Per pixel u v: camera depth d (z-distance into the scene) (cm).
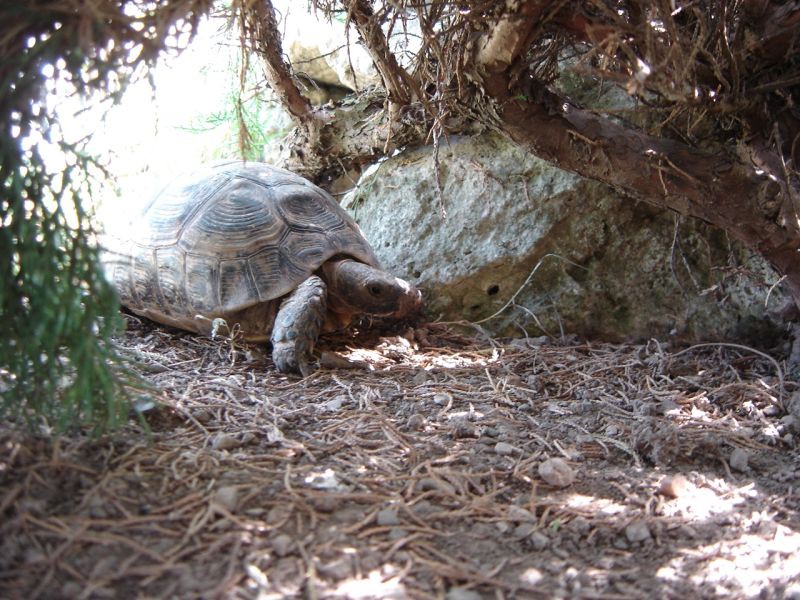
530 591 27
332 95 75
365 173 67
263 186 54
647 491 35
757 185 45
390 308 52
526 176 60
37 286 29
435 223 63
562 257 60
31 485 29
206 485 31
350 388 46
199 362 49
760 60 43
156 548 27
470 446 38
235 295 50
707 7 42
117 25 29
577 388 49
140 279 53
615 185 48
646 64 37
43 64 29
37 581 24
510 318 60
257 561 27
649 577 28
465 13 40
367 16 46
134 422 36
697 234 57
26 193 30
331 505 31
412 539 29
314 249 52
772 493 35
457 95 47
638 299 58
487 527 31
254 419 39
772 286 51
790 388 47
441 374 51
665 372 51
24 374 30
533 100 45
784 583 27
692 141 51
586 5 39
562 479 35
